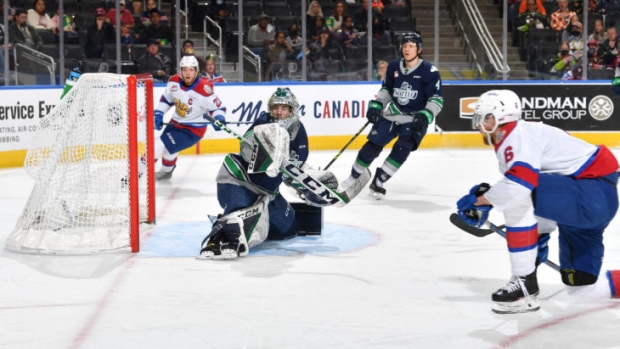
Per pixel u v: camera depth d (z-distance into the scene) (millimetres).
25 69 12953
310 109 13836
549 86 14148
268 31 14156
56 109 6855
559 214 4660
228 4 14812
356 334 4523
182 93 10203
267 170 6055
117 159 6938
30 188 10078
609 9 15148
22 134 11859
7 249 6590
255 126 6324
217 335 4508
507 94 4574
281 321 4754
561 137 4652
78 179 6863
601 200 4621
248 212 6336
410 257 6387
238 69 13898
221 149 13547
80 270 5941
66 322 4734
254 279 5691
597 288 4906
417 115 9008
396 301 5160
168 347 4320
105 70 13547
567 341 4383
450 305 5066
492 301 5137
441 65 14719
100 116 6859
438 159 12766
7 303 5121
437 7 14062
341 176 11266
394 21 15078
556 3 15305
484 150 13859
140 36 14117
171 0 13602
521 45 14922
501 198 4539
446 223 7816
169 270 5934
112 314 4891
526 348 4285
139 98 10477
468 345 4332
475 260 6289
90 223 6895
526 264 4781
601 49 14500
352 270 5965
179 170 11648
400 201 9125
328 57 14297
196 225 7668
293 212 6910
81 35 13641
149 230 7410
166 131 10359
